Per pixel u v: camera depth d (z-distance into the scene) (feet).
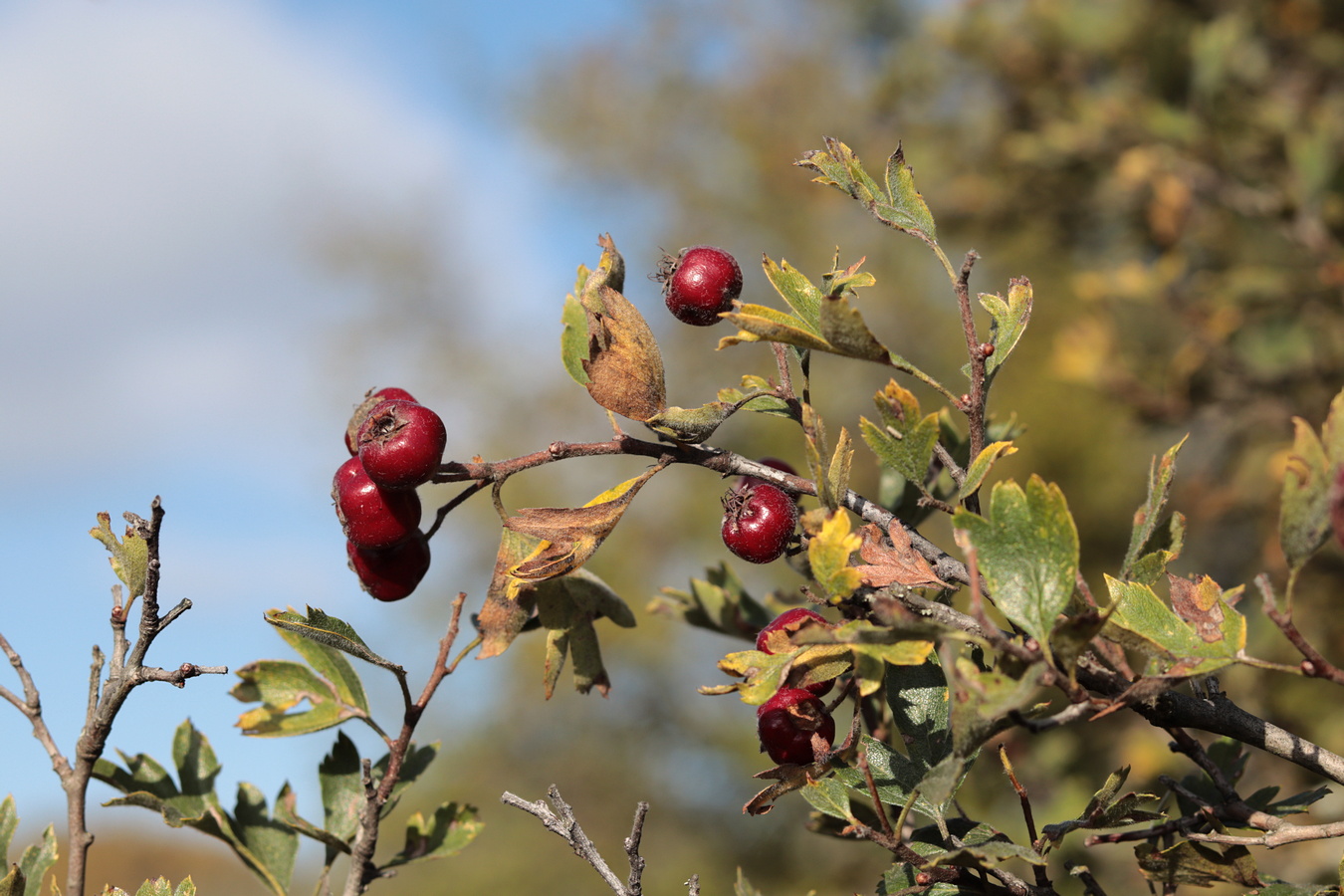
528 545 5.03
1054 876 8.91
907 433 3.99
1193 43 13.39
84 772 4.42
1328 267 11.97
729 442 30.14
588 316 4.43
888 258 39.32
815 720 4.02
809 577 5.19
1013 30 16.28
